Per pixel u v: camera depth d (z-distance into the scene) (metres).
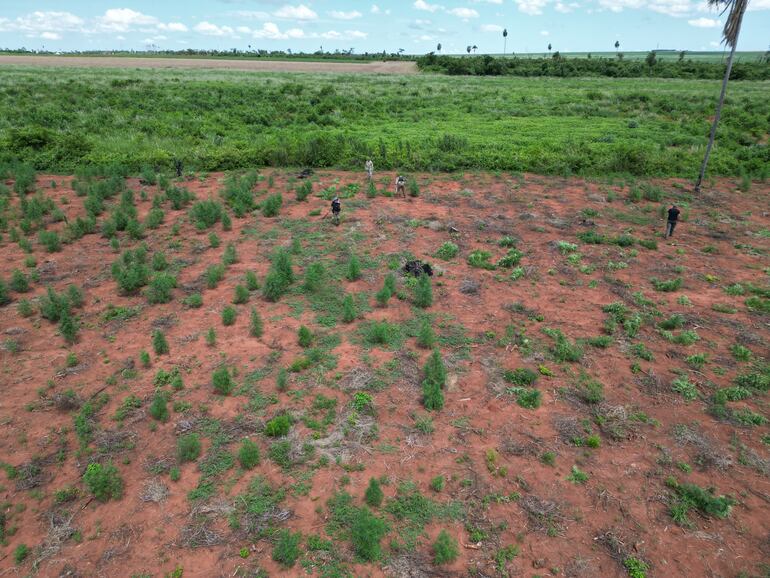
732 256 17.73
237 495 8.05
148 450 9.05
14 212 21.16
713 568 6.97
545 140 34.25
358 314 13.48
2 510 7.95
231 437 9.25
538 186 26.23
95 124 36.94
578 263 16.80
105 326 13.23
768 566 6.98
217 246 18.31
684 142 34.03
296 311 13.73
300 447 8.91
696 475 8.50
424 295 13.74
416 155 30.58
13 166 27.34
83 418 9.59
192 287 15.25
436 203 23.22
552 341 12.27
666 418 9.78
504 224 20.47
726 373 11.15
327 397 10.20
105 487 8.03
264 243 18.50
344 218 20.81
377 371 11.01
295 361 11.35
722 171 28.61
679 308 14.00
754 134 36.22
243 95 51.53
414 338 12.42
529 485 8.25
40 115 37.91
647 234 19.73
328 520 7.63
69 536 7.48
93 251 18.09
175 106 44.50
